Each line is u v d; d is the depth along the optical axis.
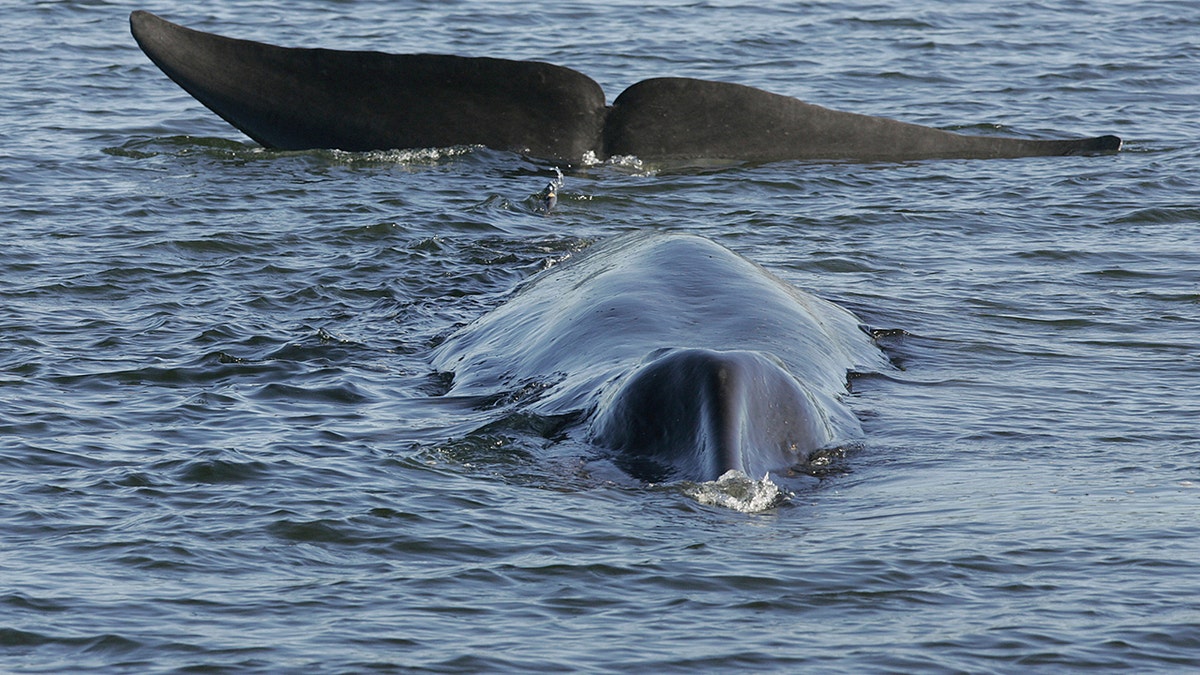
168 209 58.75
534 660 23.69
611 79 86.62
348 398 38.16
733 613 25.30
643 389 33.19
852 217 58.62
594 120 66.25
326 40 95.81
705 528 28.91
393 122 66.94
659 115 66.06
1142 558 27.16
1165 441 34.28
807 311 40.00
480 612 25.45
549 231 56.31
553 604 25.70
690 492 30.41
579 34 99.81
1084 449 33.78
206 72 66.81
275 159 66.81
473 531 28.81
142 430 35.31
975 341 43.31
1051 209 60.12
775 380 33.47
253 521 29.33
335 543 28.34
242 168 65.38
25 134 71.44
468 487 31.23
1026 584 26.22
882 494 30.88
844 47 96.56
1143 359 41.53
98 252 52.69
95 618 25.16
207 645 24.23
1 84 83.06
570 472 32.06
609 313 37.97
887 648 24.02
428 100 66.50
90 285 48.91
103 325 44.81
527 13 106.88
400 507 30.03
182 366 40.75
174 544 28.22
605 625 24.91
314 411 37.00
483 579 26.72
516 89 65.88
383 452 33.50
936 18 106.19
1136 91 84.38
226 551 27.97
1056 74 88.56
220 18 103.25
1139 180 64.31
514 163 65.69
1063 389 38.69
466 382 38.75
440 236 55.12
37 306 46.50
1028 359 41.59
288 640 24.41
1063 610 25.23
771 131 66.88
